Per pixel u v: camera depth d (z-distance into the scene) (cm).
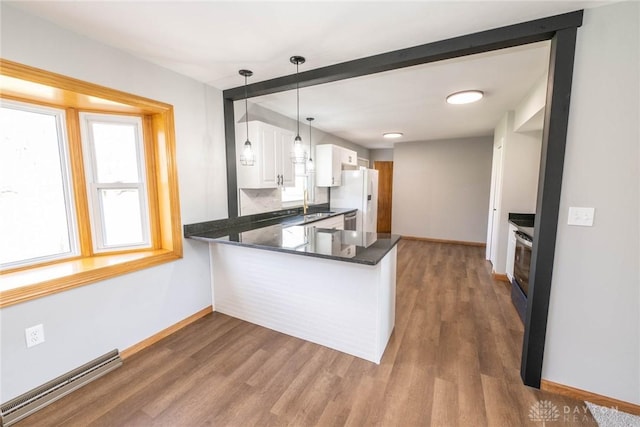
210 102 272
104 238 230
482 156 570
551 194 162
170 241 247
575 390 169
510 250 357
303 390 176
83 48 179
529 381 178
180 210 248
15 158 187
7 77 152
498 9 151
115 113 227
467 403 166
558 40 154
